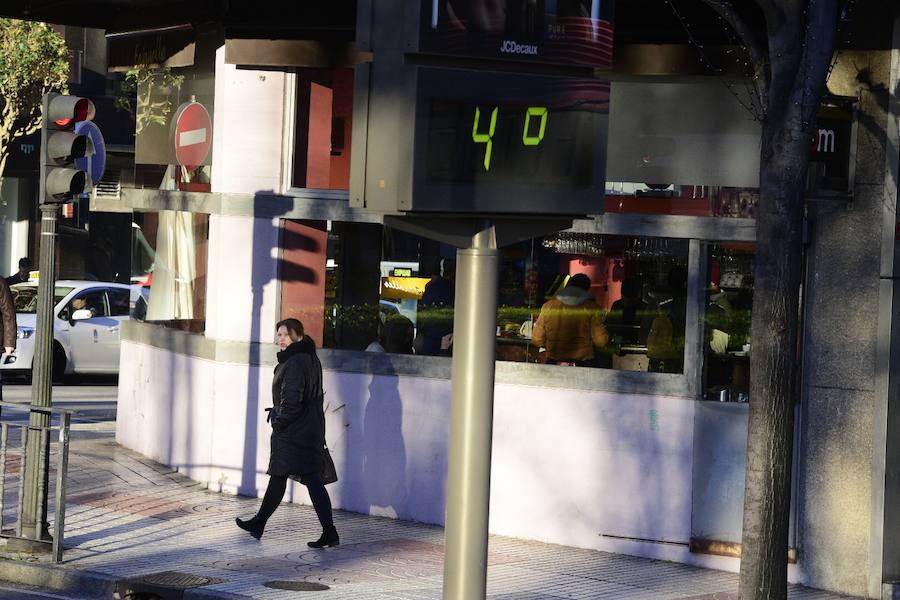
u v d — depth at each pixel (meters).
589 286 37.16
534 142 19.55
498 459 37.88
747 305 35.78
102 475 43.75
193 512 38.88
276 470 34.88
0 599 29.81
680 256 36.22
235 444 41.66
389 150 18.88
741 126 35.44
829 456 34.47
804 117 26.66
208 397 42.19
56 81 97.06
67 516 37.56
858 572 34.22
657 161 36.28
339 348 40.50
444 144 18.83
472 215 19.55
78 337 71.50
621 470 36.59
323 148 40.50
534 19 19.38
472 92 18.97
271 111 40.78
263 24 38.31
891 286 33.78
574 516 37.12
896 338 33.88
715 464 35.66
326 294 40.66
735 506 35.44
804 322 34.75
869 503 34.06
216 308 41.62
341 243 40.41
